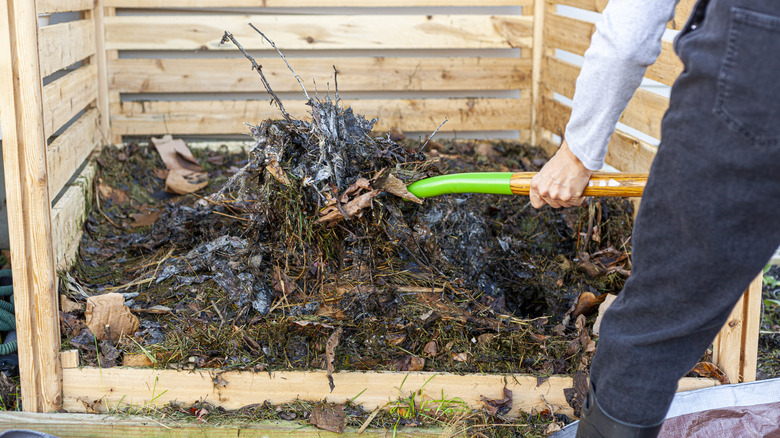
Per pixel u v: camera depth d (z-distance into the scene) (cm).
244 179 180
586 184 126
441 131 310
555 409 157
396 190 161
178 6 284
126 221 236
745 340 163
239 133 303
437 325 166
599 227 204
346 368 156
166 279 185
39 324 150
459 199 198
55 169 194
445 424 153
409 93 314
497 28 300
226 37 171
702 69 91
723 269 96
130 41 286
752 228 93
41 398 153
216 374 154
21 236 146
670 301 102
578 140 115
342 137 169
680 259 98
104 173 259
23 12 139
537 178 132
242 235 192
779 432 152
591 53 108
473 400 157
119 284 189
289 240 172
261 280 172
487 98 310
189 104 295
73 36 230
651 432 111
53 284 151
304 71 296
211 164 284
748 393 160
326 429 149
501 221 214
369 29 294
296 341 161
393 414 156
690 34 95
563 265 196
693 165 93
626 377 108
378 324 164
